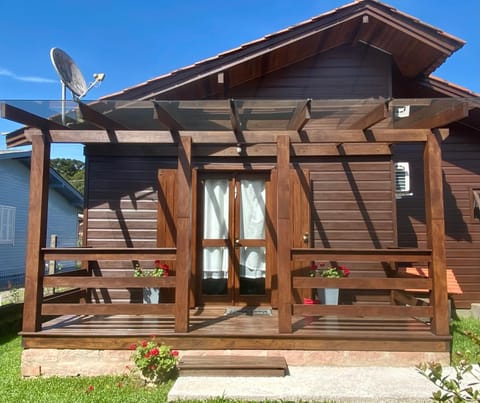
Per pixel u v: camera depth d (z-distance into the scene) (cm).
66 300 512
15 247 1436
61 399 345
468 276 685
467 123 695
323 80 609
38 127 436
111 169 588
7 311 668
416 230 688
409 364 402
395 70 633
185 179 428
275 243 565
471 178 699
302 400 329
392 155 579
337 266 568
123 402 335
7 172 1388
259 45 537
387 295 570
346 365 404
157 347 382
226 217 579
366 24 558
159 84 530
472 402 211
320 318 489
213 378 367
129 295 572
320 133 452
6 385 384
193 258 560
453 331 542
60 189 1689
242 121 480
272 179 571
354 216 578
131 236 580
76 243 1927
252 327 435
